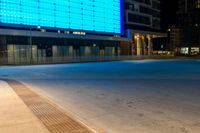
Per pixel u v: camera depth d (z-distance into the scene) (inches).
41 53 2132.1
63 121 243.9
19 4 2047.2
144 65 1508.4
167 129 223.0
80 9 2623.0
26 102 343.9
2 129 217.0
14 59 1900.8
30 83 613.9
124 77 740.7
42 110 293.4
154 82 598.2
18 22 2037.4
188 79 663.1
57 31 2357.3
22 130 213.5
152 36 3644.2
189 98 379.6
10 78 773.3
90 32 2711.6
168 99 372.2
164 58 3161.9
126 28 3179.1
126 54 3110.2
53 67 1441.9
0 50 1814.7
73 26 2546.8
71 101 367.6
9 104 329.4
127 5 3206.2
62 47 2332.7
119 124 242.8
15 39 1915.6
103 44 2807.6
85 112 295.6
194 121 248.4
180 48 4776.1
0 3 1905.8
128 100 368.2
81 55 2539.4
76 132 208.2
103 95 417.4
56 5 2373.3
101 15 2861.7
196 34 4756.4
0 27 1876.2
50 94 436.5
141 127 231.0
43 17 2250.2
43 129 215.9
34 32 2052.2
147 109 305.7
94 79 694.5
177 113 283.0
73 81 650.8
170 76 755.4
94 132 209.0
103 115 280.1
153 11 3767.2
